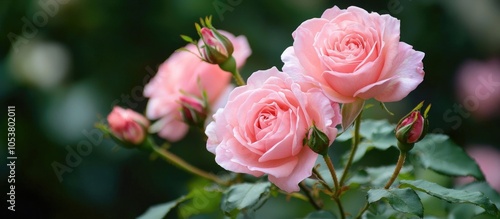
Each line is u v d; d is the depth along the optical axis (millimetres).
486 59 1326
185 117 873
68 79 1331
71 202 1353
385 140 850
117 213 1364
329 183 822
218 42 832
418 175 937
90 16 1316
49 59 1324
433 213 884
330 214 806
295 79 751
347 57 749
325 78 750
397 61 756
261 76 759
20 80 1316
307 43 758
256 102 751
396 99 748
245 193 785
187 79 902
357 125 790
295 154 744
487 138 1360
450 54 1324
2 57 1346
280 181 741
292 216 1182
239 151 750
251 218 882
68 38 1336
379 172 852
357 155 855
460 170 852
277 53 1306
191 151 1354
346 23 765
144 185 1357
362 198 1090
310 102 744
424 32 1315
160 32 1317
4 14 1317
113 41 1326
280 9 1316
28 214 1355
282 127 739
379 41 748
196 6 1299
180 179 1357
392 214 841
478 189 852
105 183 1343
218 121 756
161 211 881
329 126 742
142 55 1325
